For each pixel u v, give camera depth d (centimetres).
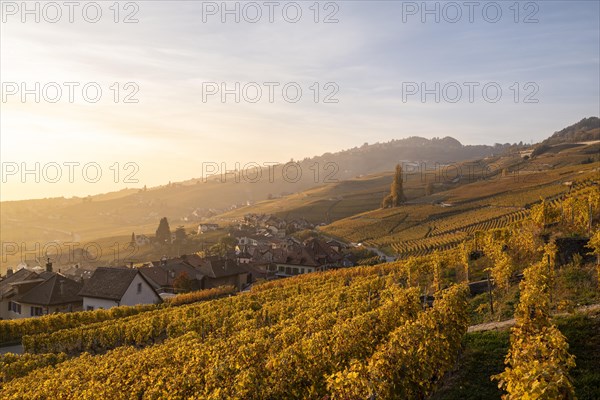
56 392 1814
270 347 1767
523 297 1560
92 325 3584
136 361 2005
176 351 2000
